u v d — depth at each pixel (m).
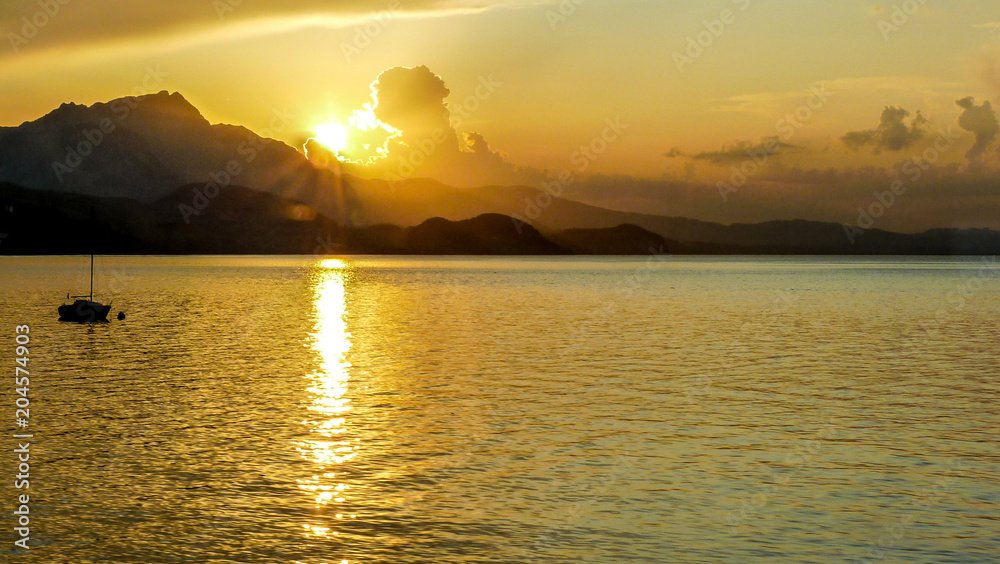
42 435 28.08
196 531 18.97
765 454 25.84
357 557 17.53
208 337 60.78
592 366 45.19
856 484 22.70
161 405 33.47
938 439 27.91
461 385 38.62
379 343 56.69
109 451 25.92
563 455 25.59
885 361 47.78
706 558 17.56
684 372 43.06
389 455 25.48
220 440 27.38
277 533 18.86
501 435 28.20
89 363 46.31
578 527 19.28
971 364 46.62
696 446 26.83
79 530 19.03
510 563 17.27
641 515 20.11
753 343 57.03
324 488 22.11
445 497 21.39
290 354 50.47
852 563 17.33
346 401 34.44
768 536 18.78
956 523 19.62
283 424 29.84
